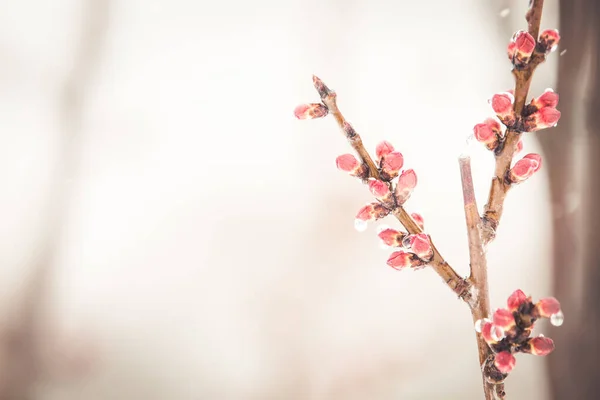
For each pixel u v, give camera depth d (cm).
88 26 220
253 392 180
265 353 190
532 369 135
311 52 240
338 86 233
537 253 154
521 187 167
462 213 194
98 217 220
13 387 180
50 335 196
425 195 201
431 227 192
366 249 212
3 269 201
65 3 220
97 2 222
